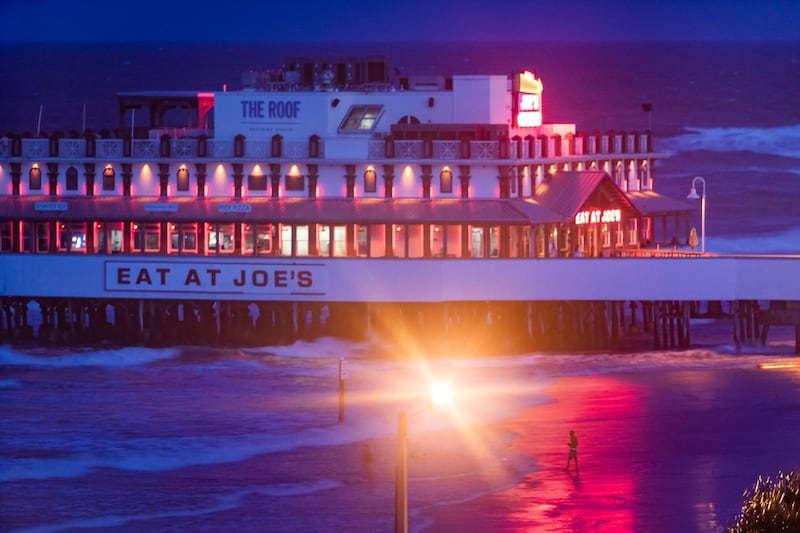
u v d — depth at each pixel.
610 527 133.75
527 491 145.12
